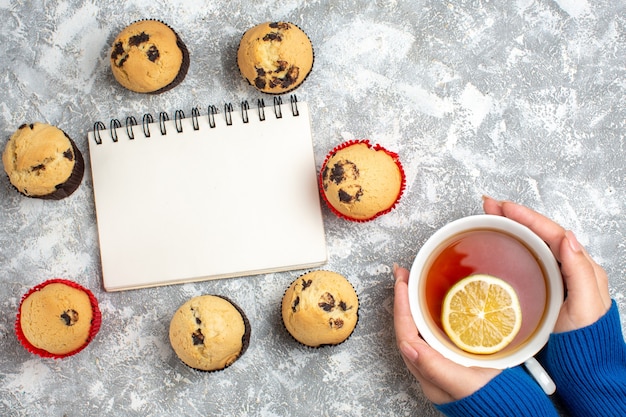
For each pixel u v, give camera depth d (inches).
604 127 31.3
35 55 32.0
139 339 31.5
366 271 31.3
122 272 31.3
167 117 31.4
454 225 28.1
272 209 31.1
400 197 30.4
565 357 28.3
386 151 29.9
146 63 29.6
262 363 31.3
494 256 29.2
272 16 31.7
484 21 31.5
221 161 31.2
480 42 31.5
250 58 29.6
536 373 28.1
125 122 31.9
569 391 28.6
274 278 31.4
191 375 31.4
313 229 31.0
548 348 29.0
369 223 31.3
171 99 31.9
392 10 31.6
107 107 31.9
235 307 30.4
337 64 31.6
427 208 31.3
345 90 31.5
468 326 28.8
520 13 31.4
